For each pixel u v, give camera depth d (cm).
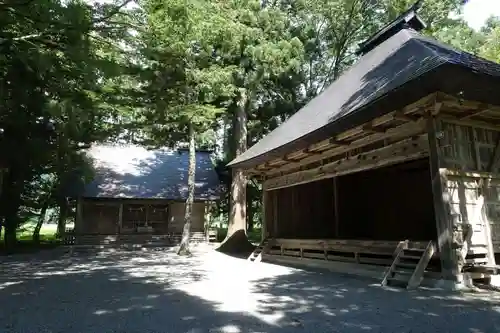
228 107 1727
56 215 2606
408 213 1133
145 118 1396
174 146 1909
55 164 1505
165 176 2116
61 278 779
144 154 2314
